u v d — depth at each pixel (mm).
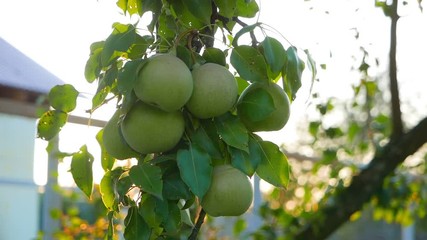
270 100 1285
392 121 2838
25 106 2404
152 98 1213
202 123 1279
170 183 1253
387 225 5082
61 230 3025
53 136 1351
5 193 3279
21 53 2572
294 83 1312
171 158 1252
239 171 1276
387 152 2834
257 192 3787
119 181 1260
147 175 1227
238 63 1286
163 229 1266
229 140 1266
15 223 3344
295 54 1310
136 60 1223
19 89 2328
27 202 3389
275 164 1312
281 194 3557
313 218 2885
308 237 2879
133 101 1243
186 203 1274
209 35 1326
